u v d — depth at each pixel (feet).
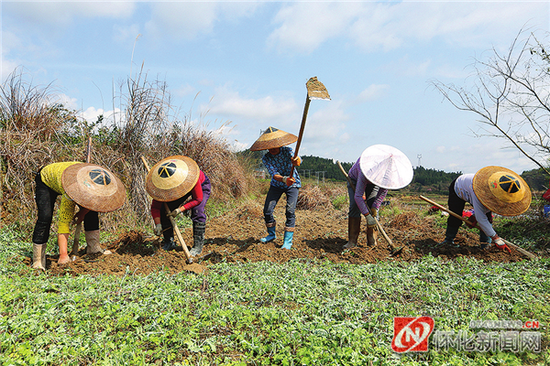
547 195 19.13
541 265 14.61
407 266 14.37
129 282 12.21
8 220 18.03
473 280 12.34
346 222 28.48
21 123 20.77
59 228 13.84
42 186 13.66
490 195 15.87
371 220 16.87
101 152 22.94
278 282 12.09
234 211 31.65
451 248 17.20
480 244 17.87
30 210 18.52
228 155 36.19
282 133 17.70
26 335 8.31
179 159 16.03
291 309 10.32
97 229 15.62
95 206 13.39
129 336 8.41
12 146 19.03
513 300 10.80
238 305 10.36
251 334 8.72
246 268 14.21
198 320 9.27
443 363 7.52
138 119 24.50
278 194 18.79
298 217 31.53
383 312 9.80
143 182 23.45
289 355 7.68
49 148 20.06
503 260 15.64
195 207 16.10
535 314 9.78
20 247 15.58
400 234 22.15
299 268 14.05
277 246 18.61
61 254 13.91
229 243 19.63
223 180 34.50
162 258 15.44
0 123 20.13
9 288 10.59
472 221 17.79
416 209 34.19
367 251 16.55
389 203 35.47
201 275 13.14
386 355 7.85
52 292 11.22
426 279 13.02
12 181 18.52
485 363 7.66
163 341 8.26
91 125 24.18
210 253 16.08
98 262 14.32
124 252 16.55
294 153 16.65
